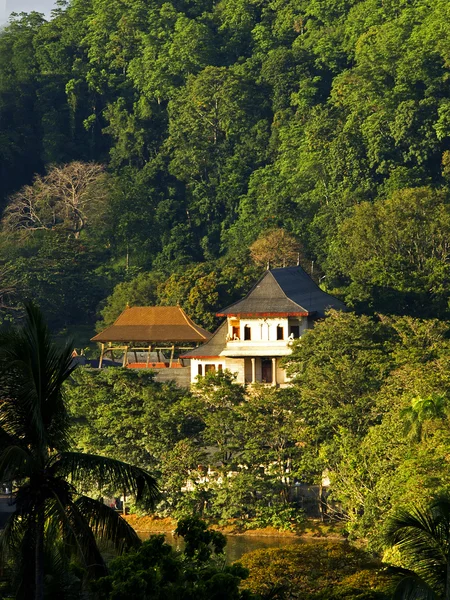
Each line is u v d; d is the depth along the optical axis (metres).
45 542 82.88
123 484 79.12
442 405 162.88
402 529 82.06
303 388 199.62
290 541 178.75
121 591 78.38
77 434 199.62
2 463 75.06
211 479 192.88
